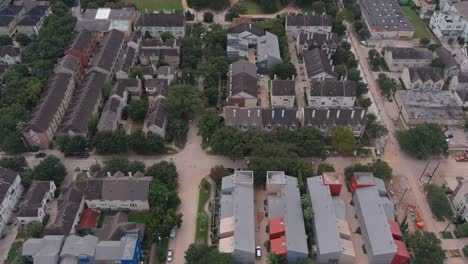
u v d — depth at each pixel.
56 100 193.75
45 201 156.62
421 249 137.00
